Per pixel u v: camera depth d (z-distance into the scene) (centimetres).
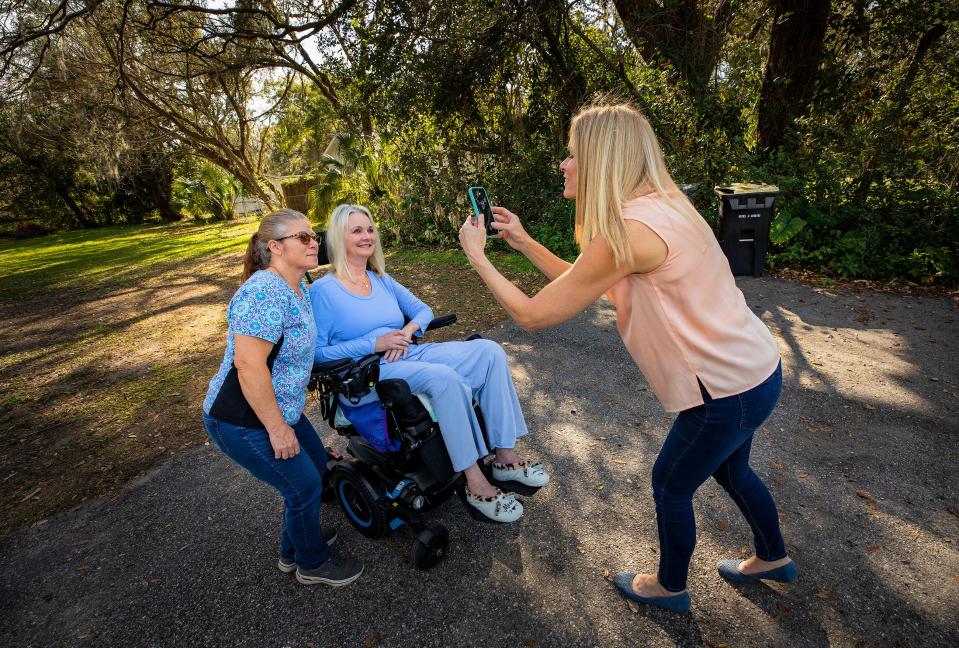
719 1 868
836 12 801
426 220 1000
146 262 1262
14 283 1151
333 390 221
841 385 366
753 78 856
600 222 137
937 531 227
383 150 1066
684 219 139
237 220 2370
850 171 688
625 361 428
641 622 190
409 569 223
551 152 884
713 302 142
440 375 221
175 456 343
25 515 293
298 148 2509
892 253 630
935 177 732
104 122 1678
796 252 655
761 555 194
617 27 927
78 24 1301
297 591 218
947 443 291
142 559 247
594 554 225
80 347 621
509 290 156
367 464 232
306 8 1323
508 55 891
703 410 146
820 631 183
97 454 357
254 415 179
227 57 1560
